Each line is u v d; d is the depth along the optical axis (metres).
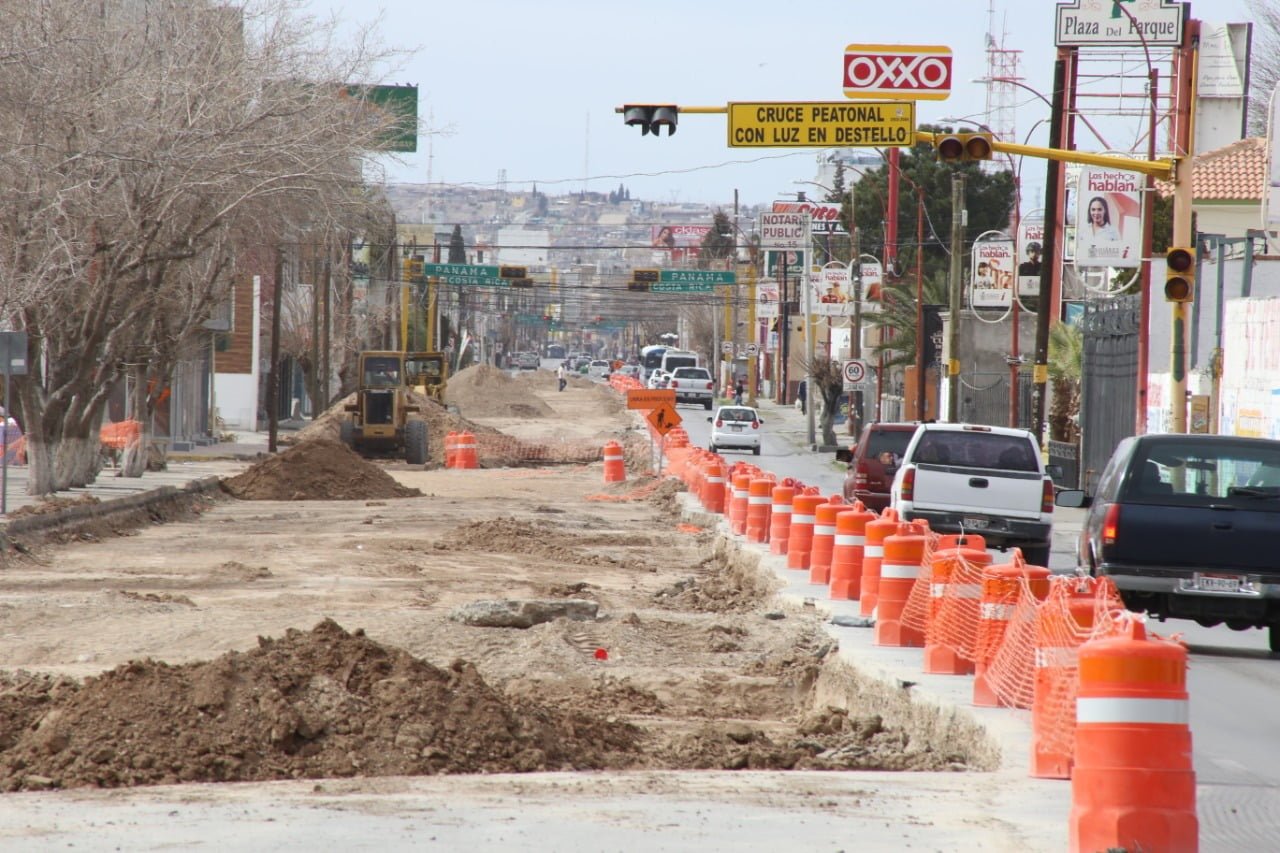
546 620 50.44
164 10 94.88
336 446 120.56
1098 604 26.95
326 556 72.94
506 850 21.14
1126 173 115.06
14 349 80.12
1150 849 18.80
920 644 44.00
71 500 88.19
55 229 82.19
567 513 103.75
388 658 33.06
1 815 24.05
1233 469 47.44
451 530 87.94
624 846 21.45
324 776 29.05
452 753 30.14
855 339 192.62
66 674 40.31
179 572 65.56
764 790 26.64
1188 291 76.06
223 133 89.44
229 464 149.38
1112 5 126.75
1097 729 19.14
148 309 103.75
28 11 83.44
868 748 34.94
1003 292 153.12
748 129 88.06
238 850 21.12
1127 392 122.62
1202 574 46.59
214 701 30.16
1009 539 68.81
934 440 71.38
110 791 26.95
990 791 26.23
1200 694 40.03
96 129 86.81
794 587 59.22
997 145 73.50
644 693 41.72
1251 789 27.95
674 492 114.69
